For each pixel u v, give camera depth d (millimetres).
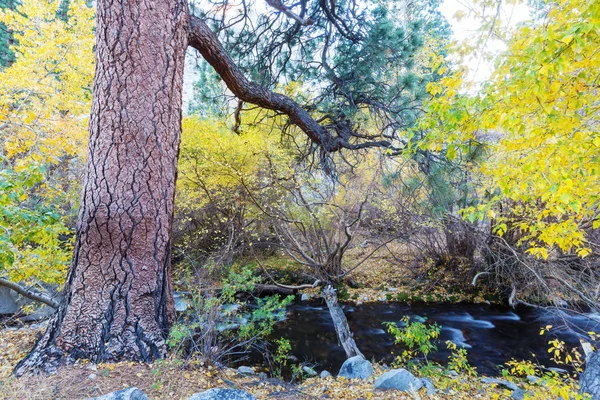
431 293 8828
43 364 2643
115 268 3002
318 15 5879
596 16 1576
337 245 8688
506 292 8312
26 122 4801
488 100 2145
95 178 3078
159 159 3248
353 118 5879
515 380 4605
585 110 2338
